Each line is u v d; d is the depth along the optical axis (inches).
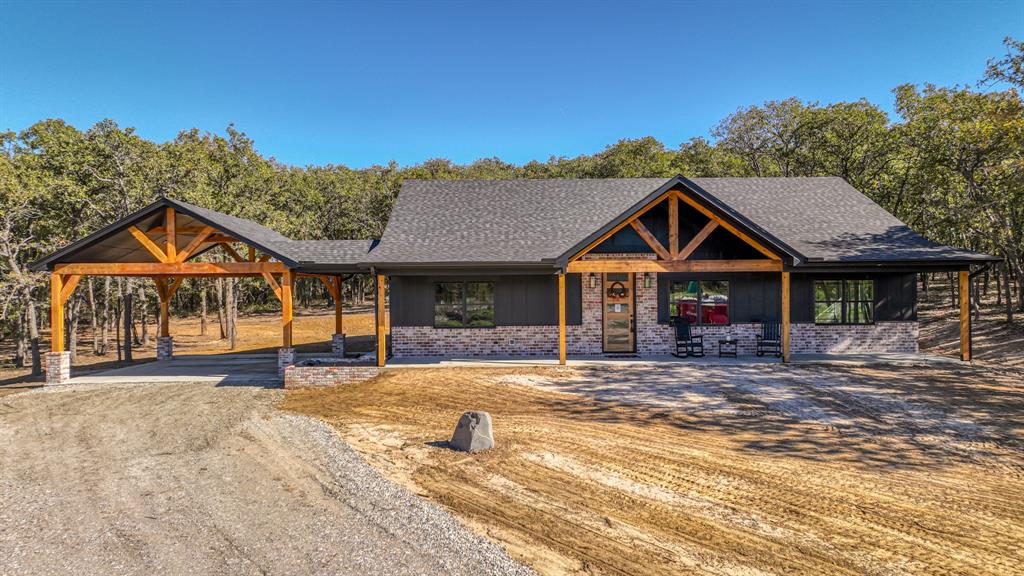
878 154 997.2
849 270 551.5
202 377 568.4
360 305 1828.2
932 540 192.4
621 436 317.7
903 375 476.1
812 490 237.3
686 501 226.1
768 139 1316.4
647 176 1487.5
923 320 896.3
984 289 1083.3
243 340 1103.6
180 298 1787.6
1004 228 757.3
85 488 253.8
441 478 255.1
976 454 283.1
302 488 248.2
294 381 508.4
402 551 186.4
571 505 222.7
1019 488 239.1
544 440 311.0
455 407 399.2
